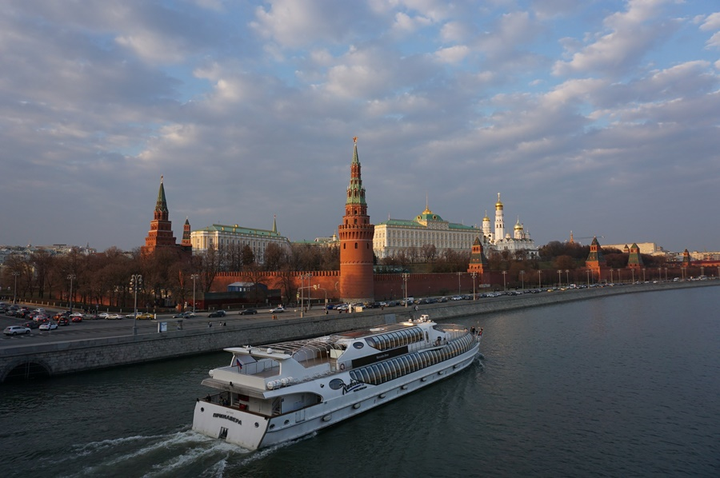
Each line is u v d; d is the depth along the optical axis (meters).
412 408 52.38
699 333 100.62
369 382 50.94
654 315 132.62
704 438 44.38
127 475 35.69
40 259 163.62
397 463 39.38
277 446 40.84
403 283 165.62
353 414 48.94
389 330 60.34
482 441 43.81
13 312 112.31
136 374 63.22
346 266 139.75
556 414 50.69
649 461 39.88
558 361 74.06
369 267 140.38
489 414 50.66
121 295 134.88
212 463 37.81
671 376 65.25
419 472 37.94
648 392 58.16
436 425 47.56
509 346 86.50
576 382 62.34
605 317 128.88
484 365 71.56
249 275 150.62
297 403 43.84
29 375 59.81
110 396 53.41
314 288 143.12
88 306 128.50
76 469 36.38
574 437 44.75
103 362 65.69
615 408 52.56
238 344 82.12
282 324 90.19
